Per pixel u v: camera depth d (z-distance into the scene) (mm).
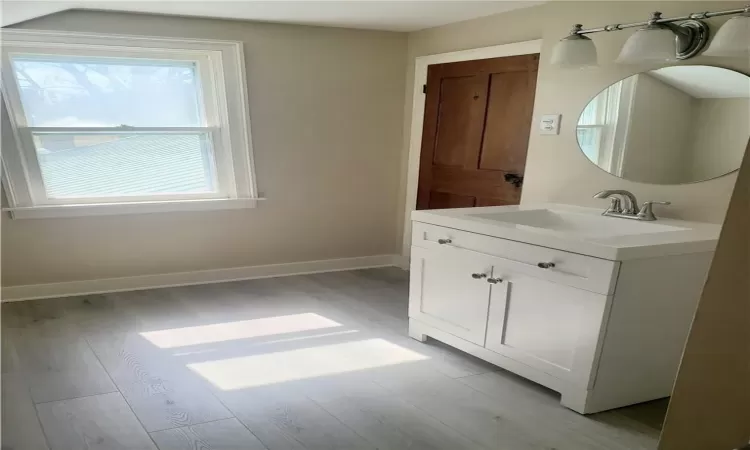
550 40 2658
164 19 3025
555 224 2500
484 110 3186
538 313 2027
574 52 2260
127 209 3141
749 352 980
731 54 1895
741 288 982
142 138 3158
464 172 3389
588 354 1872
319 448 1695
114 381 2084
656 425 1912
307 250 3793
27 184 2885
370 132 3805
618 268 1750
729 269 998
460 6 2855
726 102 2016
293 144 3555
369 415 1902
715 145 2062
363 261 4023
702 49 2064
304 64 3465
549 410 1977
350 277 3721
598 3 2418
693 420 1089
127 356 2311
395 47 3734
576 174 2598
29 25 2703
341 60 3580
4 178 2807
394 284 3580
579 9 2504
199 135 3314
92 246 3111
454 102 3406
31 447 1650
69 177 3035
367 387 2107
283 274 3721
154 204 3193
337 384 2123
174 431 1758
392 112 3844
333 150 3705
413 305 2586
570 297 1898
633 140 2324
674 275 1916
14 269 2953
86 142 3021
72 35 2807
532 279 2020
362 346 2508
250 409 1912
